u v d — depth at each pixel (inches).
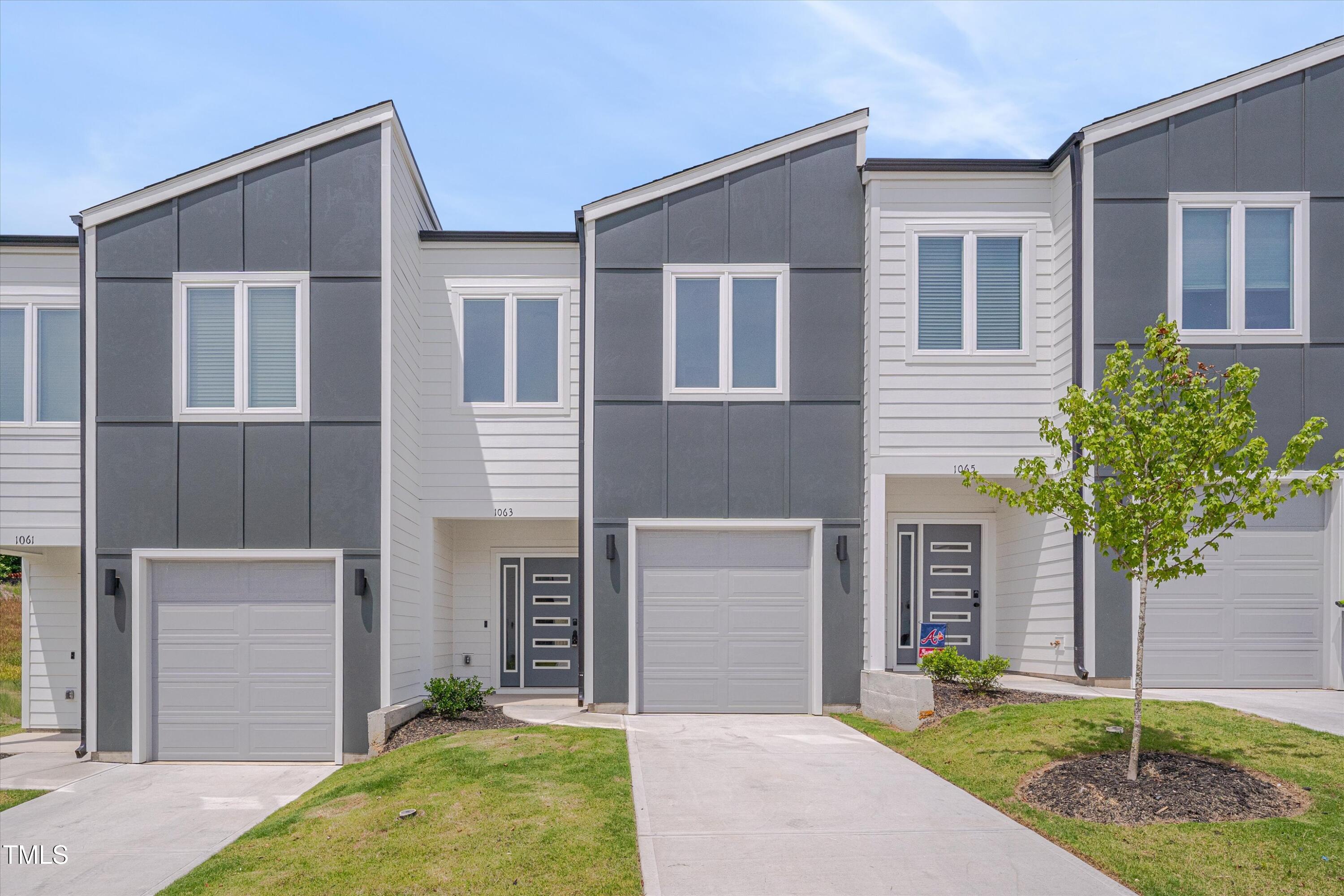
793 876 244.2
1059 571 467.2
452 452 504.7
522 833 273.7
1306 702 404.5
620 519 471.8
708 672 471.5
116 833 325.1
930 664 459.2
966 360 471.2
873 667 459.8
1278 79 458.9
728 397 476.7
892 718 427.8
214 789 387.2
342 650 439.5
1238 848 248.7
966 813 295.0
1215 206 454.6
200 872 271.1
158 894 261.9
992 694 429.4
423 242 512.4
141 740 438.0
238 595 447.5
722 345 478.9
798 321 481.1
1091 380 446.3
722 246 482.9
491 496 502.6
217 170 455.8
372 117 455.8
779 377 478.9
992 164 476.7
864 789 322.0
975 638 533.6
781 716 464.8
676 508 472.4
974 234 476.4
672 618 473.7
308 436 447.2
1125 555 307.6
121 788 389.1
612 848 262.7
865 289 482.3
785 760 363.9
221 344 453.1
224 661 444.5
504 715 457.7
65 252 484.1
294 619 446.0
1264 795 282.7
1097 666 442.0
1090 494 448.8
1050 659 474.9
